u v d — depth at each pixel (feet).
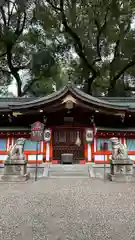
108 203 18.98
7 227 13.71
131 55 77.92
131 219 15.15
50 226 13.87
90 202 19.26
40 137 32.17
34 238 12.14
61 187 25.63
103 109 44.14
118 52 81.10
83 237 12.28
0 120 48.44
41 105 43.19
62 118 46.98
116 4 68.18
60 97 42.88
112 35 78.07
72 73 90.17
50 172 36.14
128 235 12.57
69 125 46.91
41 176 33.42
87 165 42.09
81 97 43.16
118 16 71.10
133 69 85.66
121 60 81.35
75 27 77.82
